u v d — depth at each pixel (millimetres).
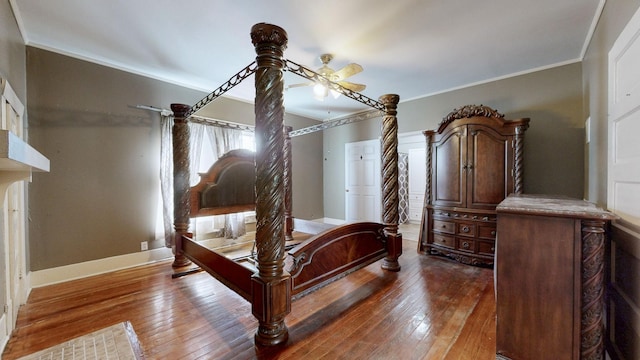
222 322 2027
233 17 2297
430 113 4449
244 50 2885
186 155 3133
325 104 5027
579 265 1229
